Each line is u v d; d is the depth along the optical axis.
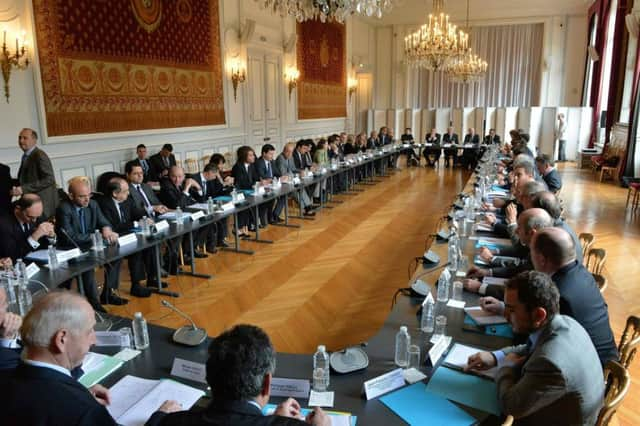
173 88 7.59
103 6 6.25
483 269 3.06
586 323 2.14
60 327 1.43
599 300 2.21
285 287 4.64
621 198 8.76
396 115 15.84
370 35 15.64
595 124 13.09
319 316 4.00
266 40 9.95
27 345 1.44
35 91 5.53
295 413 1.58
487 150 11.47
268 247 5.95
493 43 14.84
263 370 1.27
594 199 8.69
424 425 1.64
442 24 7.46
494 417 1.71
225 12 8.68
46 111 5.65
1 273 3.02
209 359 1.28
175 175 5.38
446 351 2.13
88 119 6.19
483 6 13.38
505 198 5.55
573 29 13.99
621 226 6.83
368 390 1.80
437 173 12.17
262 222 6.87
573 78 14.24
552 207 3.26
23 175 5.02
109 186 4.40
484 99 15.23
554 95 14.46
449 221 4.48
